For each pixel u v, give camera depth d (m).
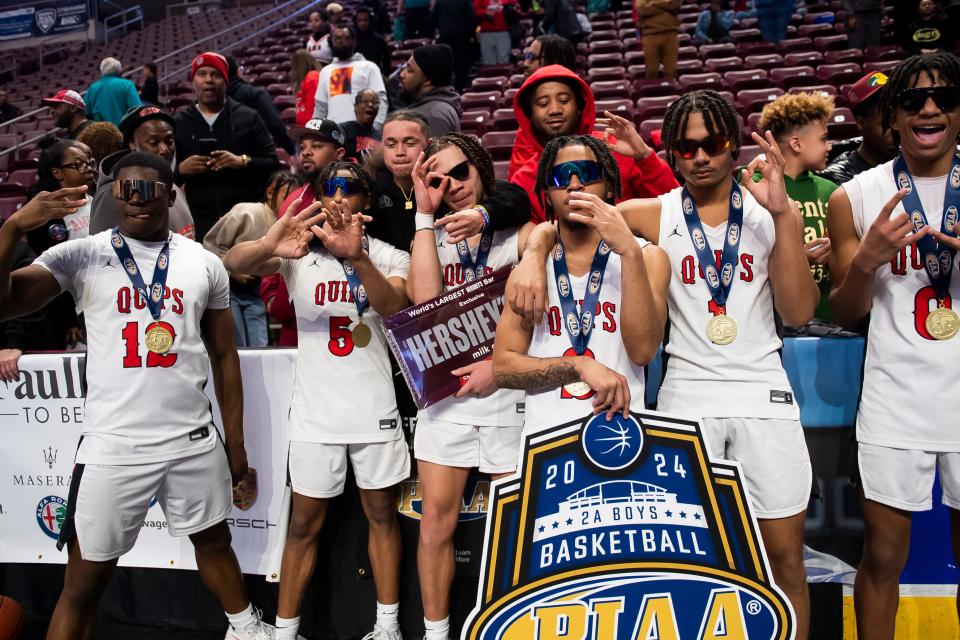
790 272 2.17
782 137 3.12
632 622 1.93
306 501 2.72
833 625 2.71
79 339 3.81
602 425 2.02
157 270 2.58
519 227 2.69
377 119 5.91
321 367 2.73
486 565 1.97
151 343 2.53
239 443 2.82
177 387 2.56
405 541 2.90
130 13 18.20
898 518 2.31
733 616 1.92
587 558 1.95
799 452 2.24
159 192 2.54
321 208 2.57
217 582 2.75
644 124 6.73
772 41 10.02
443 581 2.62
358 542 2.92
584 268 2.22
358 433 2.70
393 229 2.98
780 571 2.26
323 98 6.21
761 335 2.28
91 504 2.46
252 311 3.86
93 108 6.84
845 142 3.67
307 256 2.76
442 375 2.54
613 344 2.18
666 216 2.35
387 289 2.62
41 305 2.51
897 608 2.42
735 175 2.47
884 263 2.17
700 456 1.99
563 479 2.00
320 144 3.61
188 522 2.63
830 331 2.73
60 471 3.08
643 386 2.22
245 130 4.49
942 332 2.25
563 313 2.21
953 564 2.62
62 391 3.06
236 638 2.80
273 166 4.44
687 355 2.30
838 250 2.43
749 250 2.29
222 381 2.80
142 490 2.52
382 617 2.77
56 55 15.87
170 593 3.14
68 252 2.53
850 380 2.67
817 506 2.70
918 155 2.24
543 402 2.18
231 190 4.28
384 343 2.77
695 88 8.00
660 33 8.36
